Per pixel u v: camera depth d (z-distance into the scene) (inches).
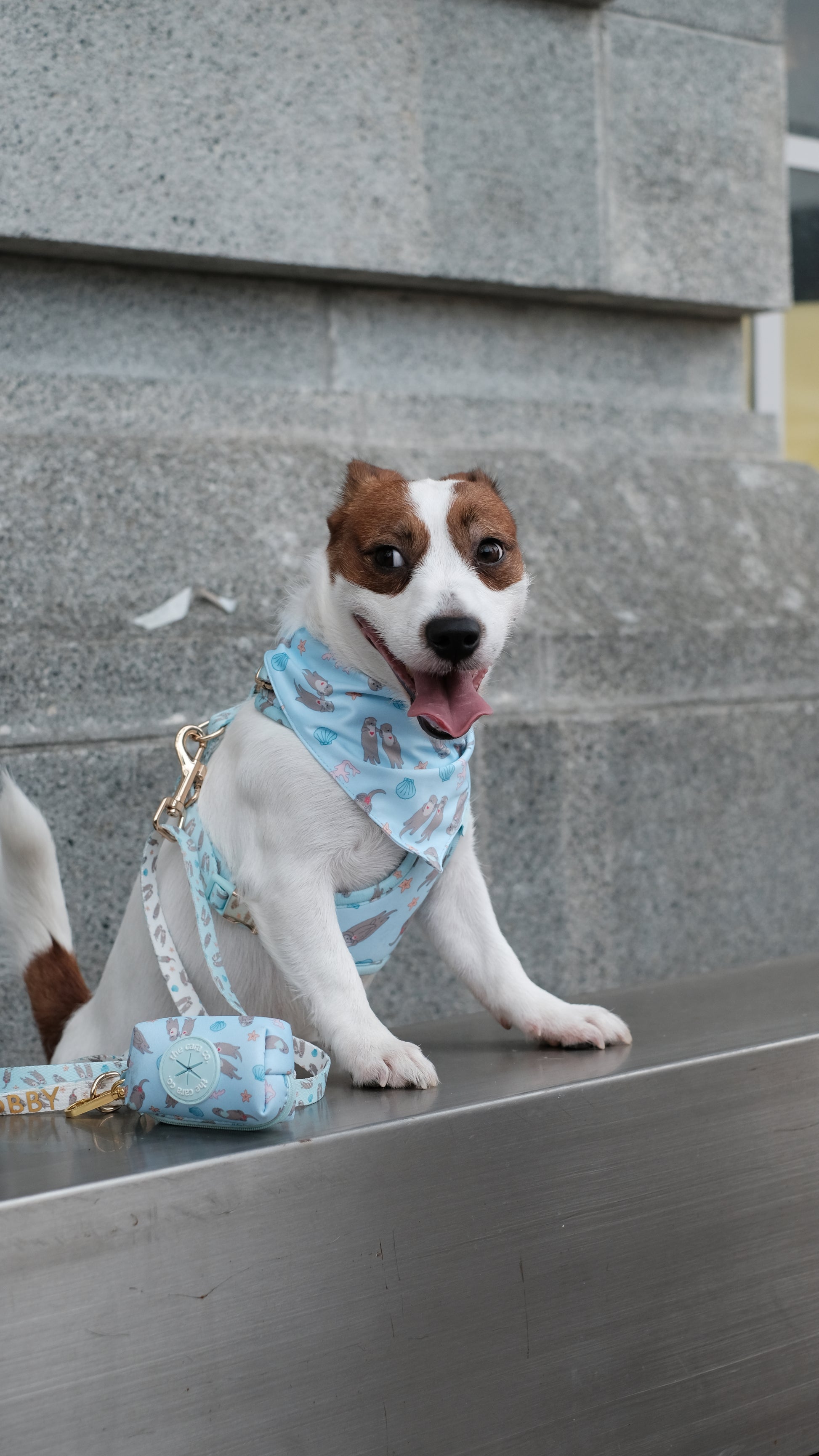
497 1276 74.8
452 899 96.1
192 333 161.9
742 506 191.2
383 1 163.3
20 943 107.7
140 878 97.4
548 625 156.3
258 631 141.5
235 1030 73.9
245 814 87.3
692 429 200.1
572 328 191.5
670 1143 82.5
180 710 136.4
